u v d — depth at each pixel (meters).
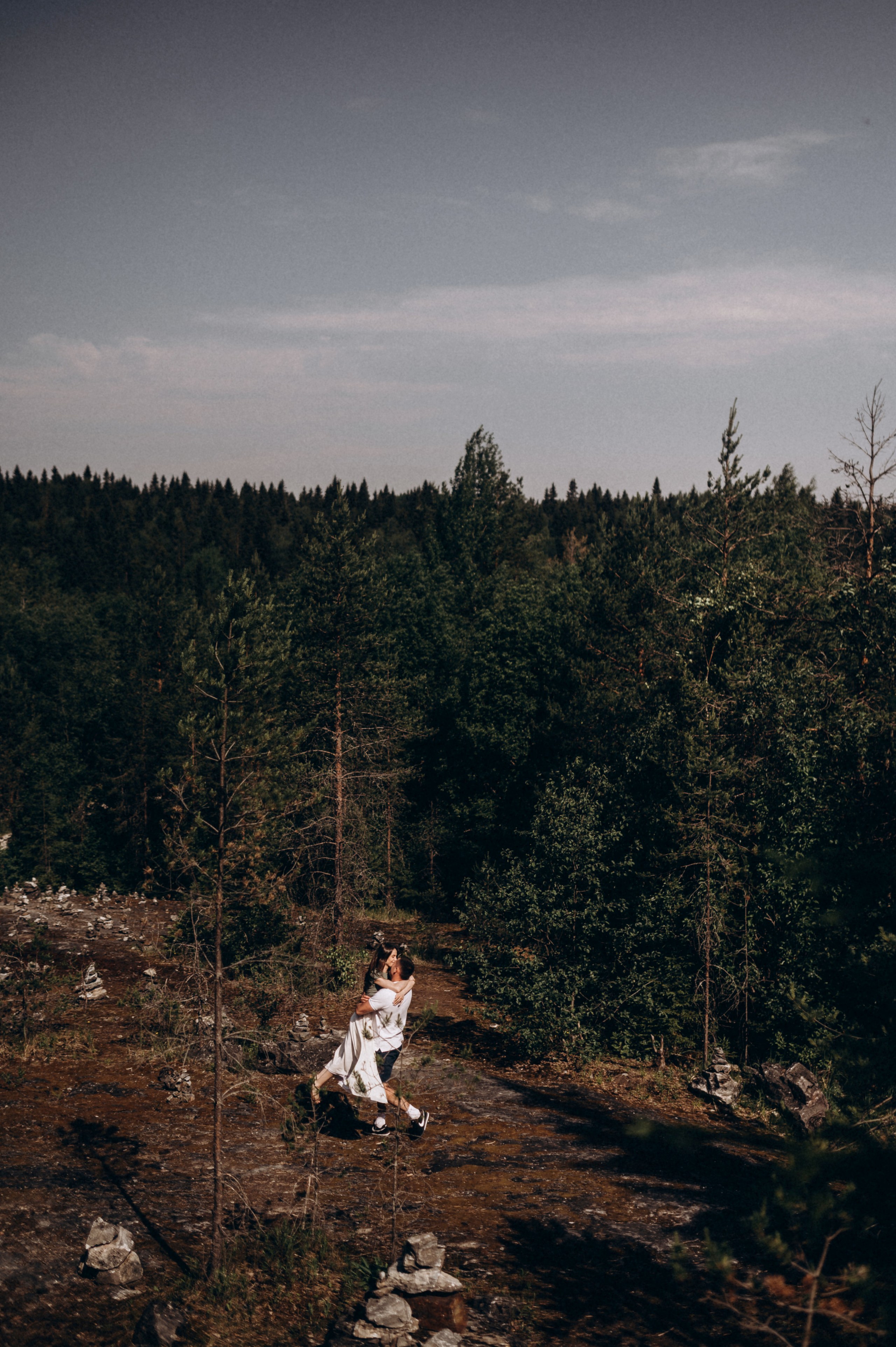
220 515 180.50
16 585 104.88
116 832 50.75
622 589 35.72
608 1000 19.53
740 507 28.95
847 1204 6.69
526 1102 15.02
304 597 30.73
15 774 56.34
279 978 15.91
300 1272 7.99
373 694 29.83
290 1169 10.58
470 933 22.84
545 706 40.16
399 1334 6.82
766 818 20.30
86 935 23.98
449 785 43.47
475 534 69.94
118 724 53.53
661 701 24.44
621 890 21.55
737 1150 12.98
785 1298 7.32
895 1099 7.71
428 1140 12.22
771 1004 19.27
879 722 13.05
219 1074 8.20
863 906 9.45
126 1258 7.54
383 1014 11.15
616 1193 10.53
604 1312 7.46
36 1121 11.23
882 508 23.89
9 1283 7.13
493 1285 7.92
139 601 52.44
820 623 24.88
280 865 22.06
